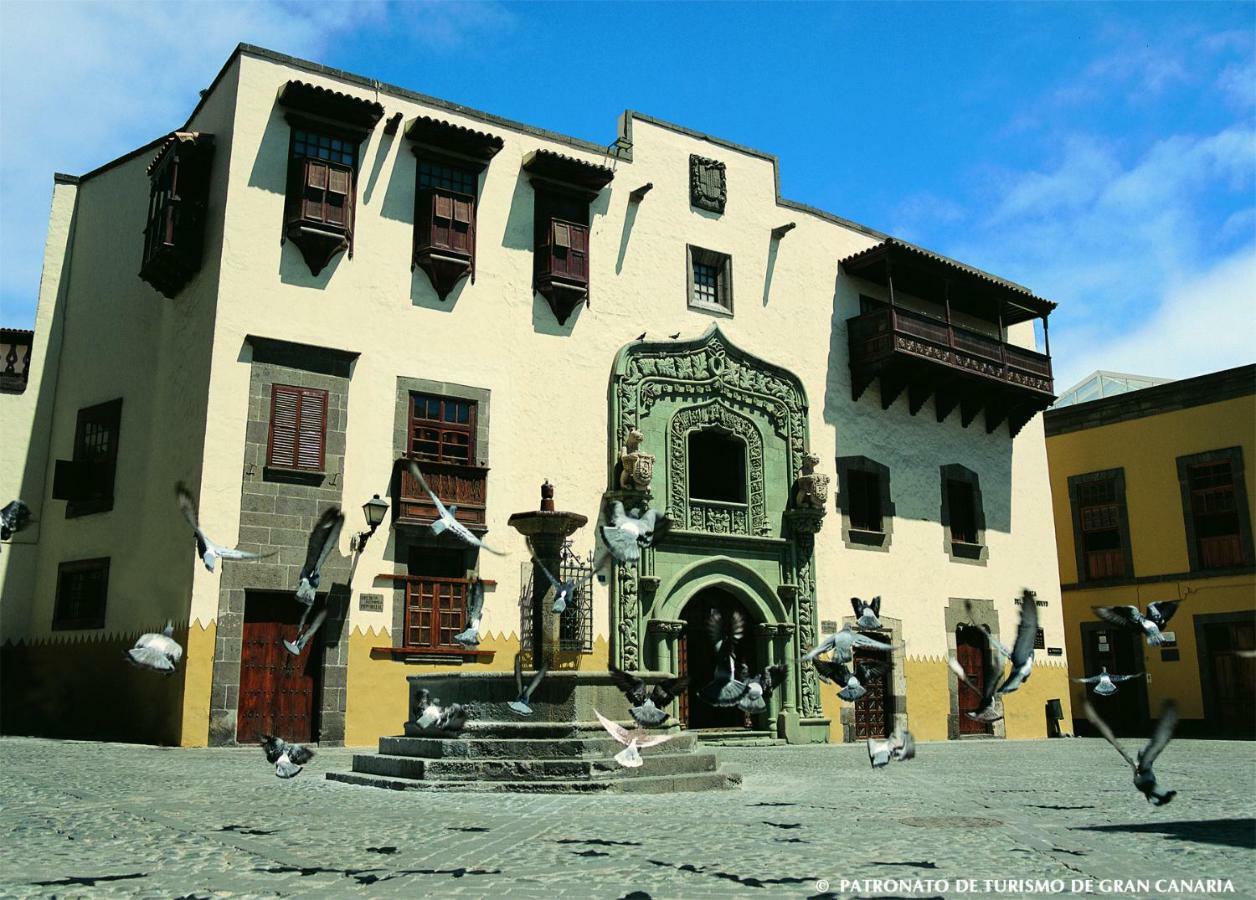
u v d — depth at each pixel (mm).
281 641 19141
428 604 20484
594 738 13008
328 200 20578
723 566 24453
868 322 27906
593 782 12172
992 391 30125
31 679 22141
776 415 26250
